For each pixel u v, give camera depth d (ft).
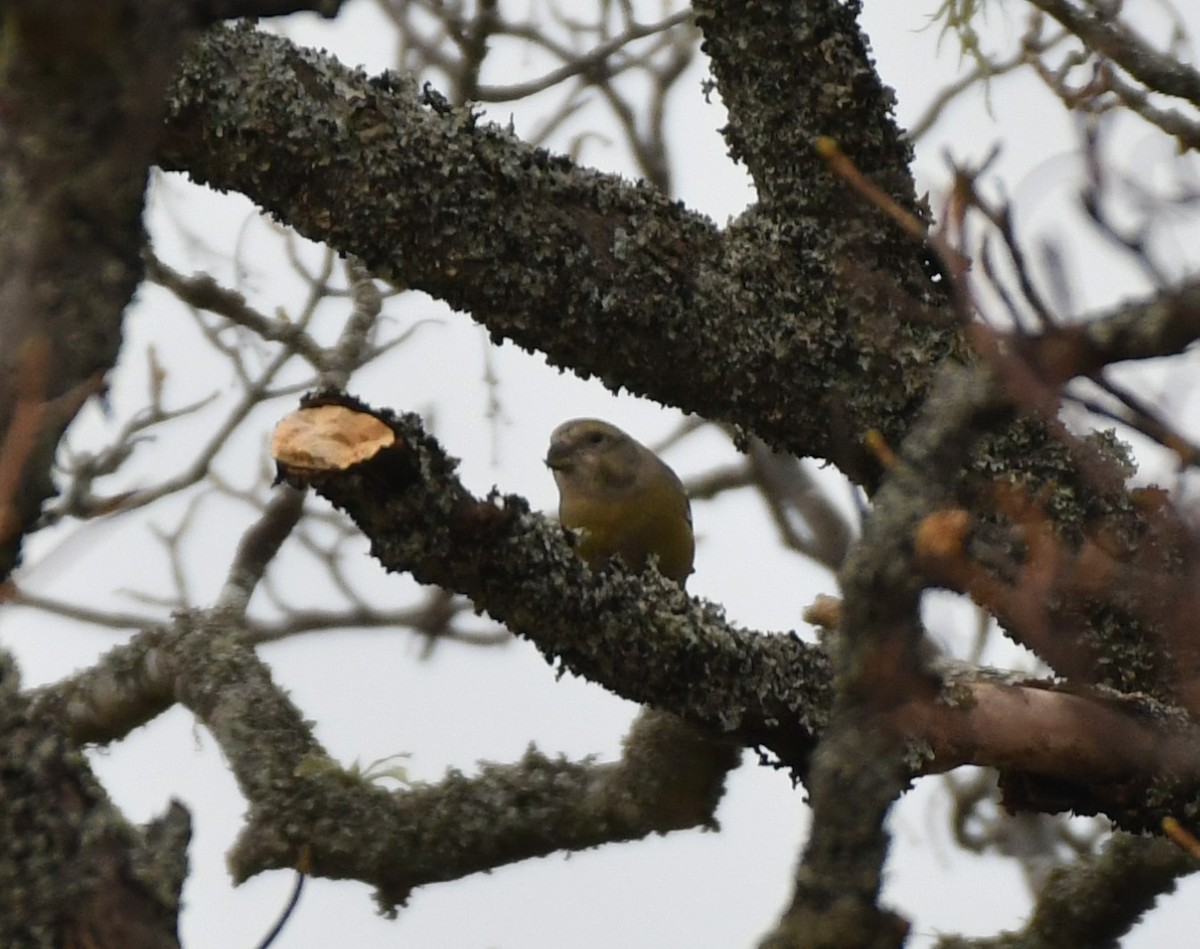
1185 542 17.71
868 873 15.47
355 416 20.33
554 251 25.59
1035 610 18.13
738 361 26.48
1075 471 23.85
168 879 17.10
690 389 26.68
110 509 14.47
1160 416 15.01
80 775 17.22
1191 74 21.39
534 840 29.25
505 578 21.54
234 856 29.37
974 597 19.35
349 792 29.40
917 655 16.42
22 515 13.80
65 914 16.56
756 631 23.95
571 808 29.22
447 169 25.09
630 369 26.40
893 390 26.37
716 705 23.26
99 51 13.12
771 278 26.73
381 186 24.90
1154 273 15.05
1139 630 24.21
